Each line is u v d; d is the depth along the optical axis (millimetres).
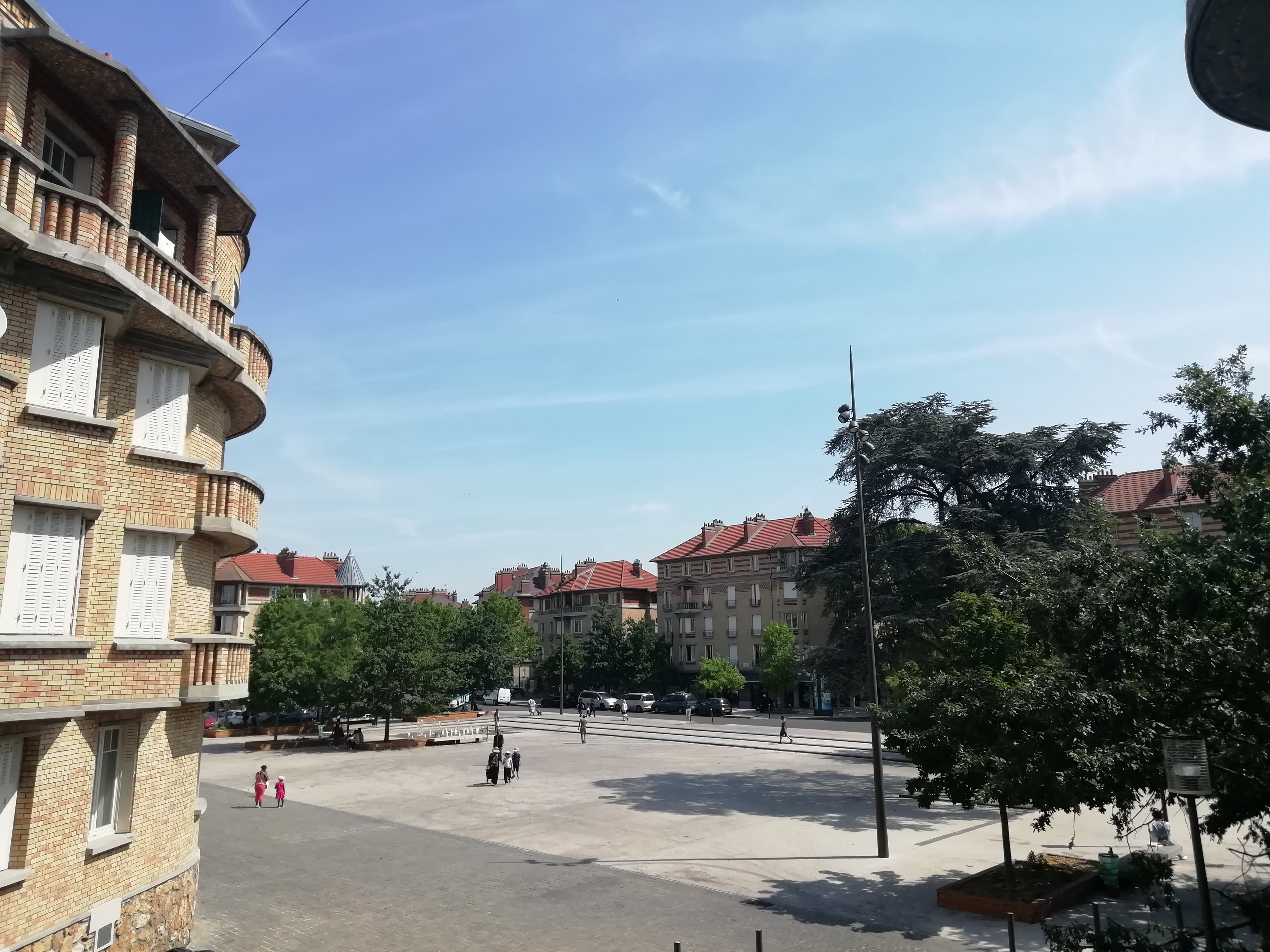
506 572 121562
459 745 47156
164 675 13766
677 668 82375
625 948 14188
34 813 11359
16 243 10859
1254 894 9898
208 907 16766
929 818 25062
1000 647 16641
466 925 15500
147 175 14805
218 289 16266
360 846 22234
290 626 48188
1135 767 11344
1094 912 13281
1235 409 10812
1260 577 10516
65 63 12008
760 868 19469
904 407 32562
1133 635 11172
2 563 11078
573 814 26234
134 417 13859
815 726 55375
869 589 22375
